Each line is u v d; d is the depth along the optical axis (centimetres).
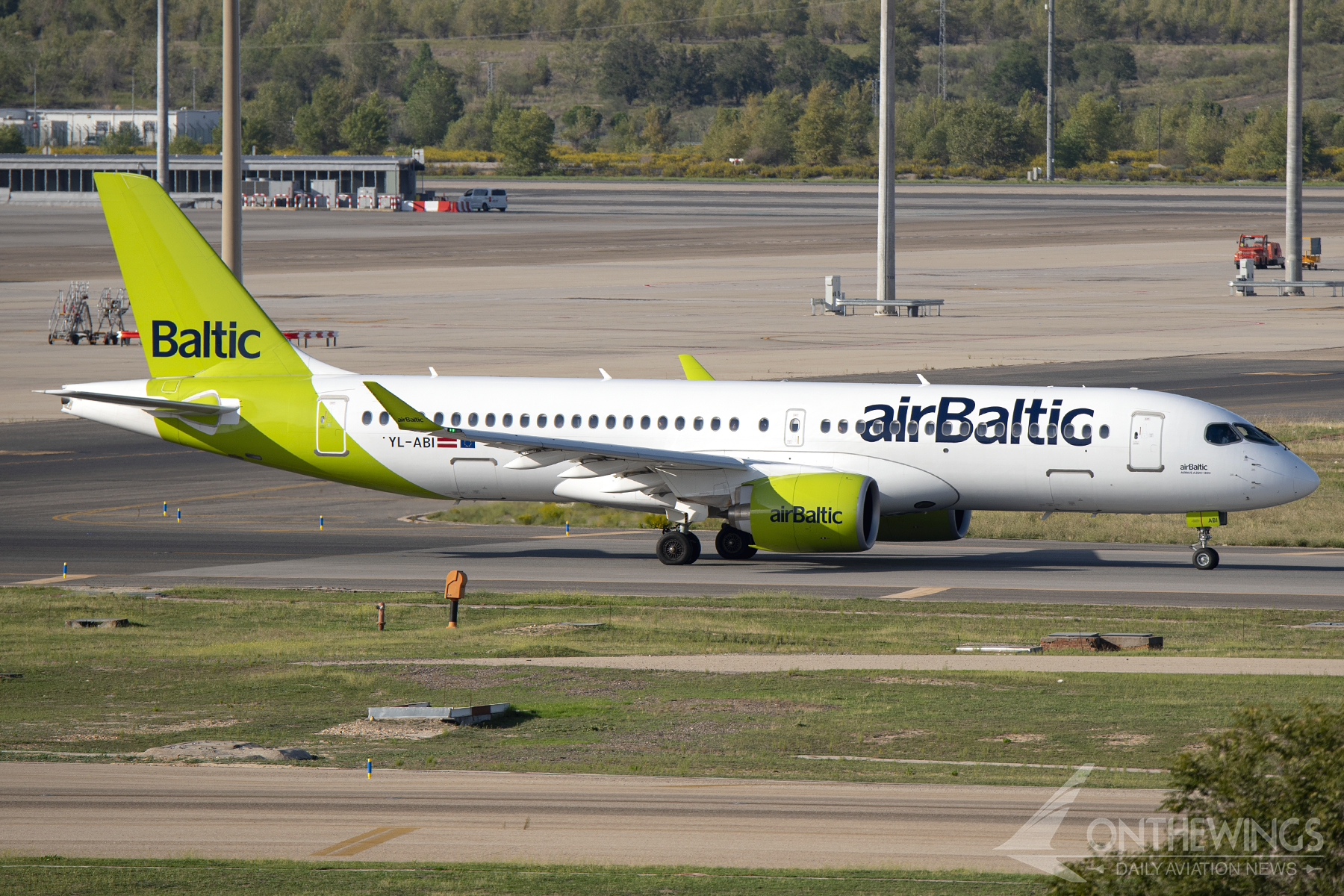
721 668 12019
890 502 17100
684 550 17562
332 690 11356
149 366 18488
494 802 8344
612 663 12212
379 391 16362
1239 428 16675
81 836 7638
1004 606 14900
